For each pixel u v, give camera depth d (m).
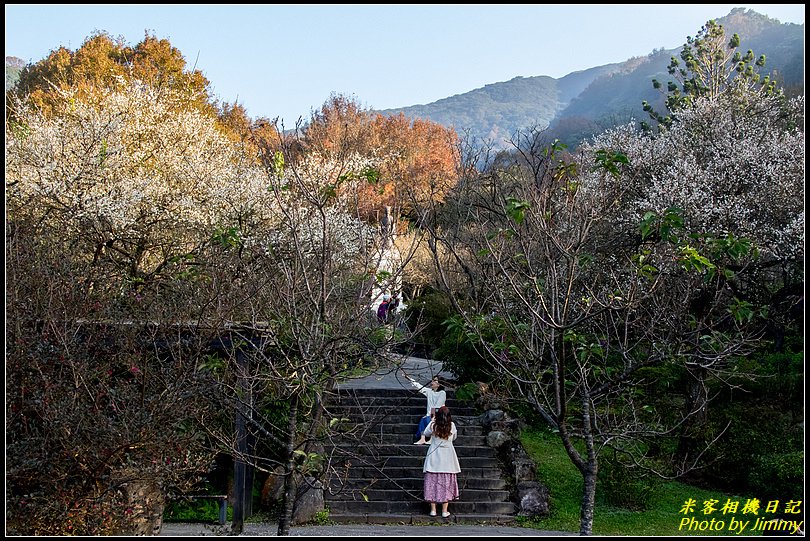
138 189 14.52
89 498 7.36
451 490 11.97
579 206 8.87
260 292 8.77
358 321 8.29
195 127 17.78
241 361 9.26
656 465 12.85
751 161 18.17
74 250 12.39
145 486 7.93
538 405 8.26
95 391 7.84
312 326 7.57
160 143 17.20
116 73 27.06
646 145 21.88
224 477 12.01
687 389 14.86
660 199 17.39
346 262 10.44
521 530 11.24
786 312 16.73
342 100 46.00
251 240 13.01
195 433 8.51
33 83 29.81
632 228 17.05
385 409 14.35
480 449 13.77
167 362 8.60
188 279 10.00
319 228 12.27
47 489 7.32
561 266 8.82
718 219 17.25
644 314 10.06
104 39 31.42
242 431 10.30
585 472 8.02
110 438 7.15
